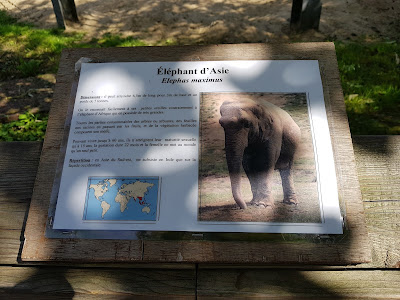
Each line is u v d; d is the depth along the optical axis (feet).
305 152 3.92
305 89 4.22
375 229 4.02
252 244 3.65
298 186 3.77
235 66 4.37
